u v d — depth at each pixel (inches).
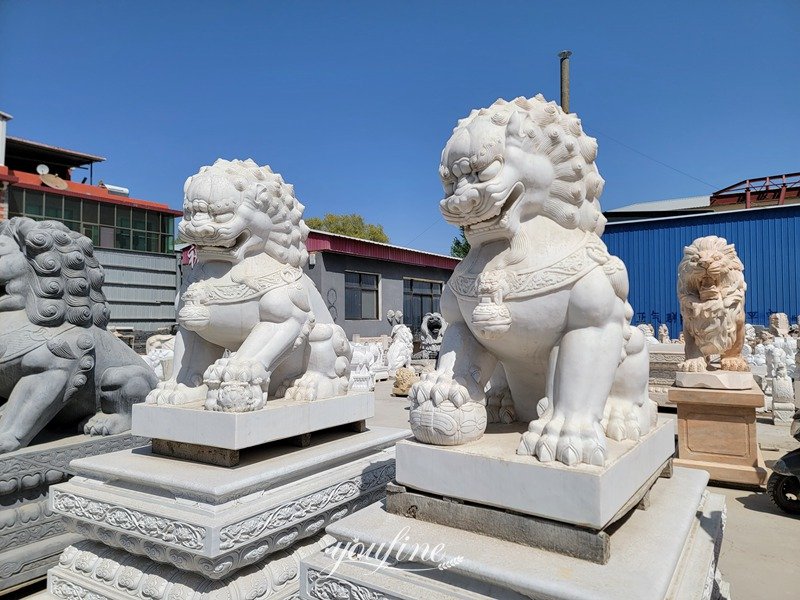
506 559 51.3
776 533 127.3
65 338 109.1
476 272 65.9
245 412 78.3
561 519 51.9
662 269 517.0
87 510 81.3
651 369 277.1
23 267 109.3
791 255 474.6
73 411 117.5
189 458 83.4
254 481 75.0
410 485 63.1
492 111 62.5
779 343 308.5
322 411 92.6
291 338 89.5
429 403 63.0
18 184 548.4
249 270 89.6
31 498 100.8
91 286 121.9
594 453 53.3
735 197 634.8
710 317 177.5
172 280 671.1
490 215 61.1
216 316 89.4
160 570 77.5
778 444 208.4
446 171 62.7
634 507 64.4
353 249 567.2
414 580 53.6
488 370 68.5
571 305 60.3
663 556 52.1
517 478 54.7
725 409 165.3
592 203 67.3
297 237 99.0
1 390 109.8
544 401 63.4
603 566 49.8
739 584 102.3
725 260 176.4
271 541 76.1
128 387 118.2
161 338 315.6
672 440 79.4
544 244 63.6
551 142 63.3
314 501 82.0
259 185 89.6
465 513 58.5
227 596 72.4
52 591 86.7
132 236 639.1
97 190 625.9
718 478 162.4
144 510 74.6
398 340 430.6
